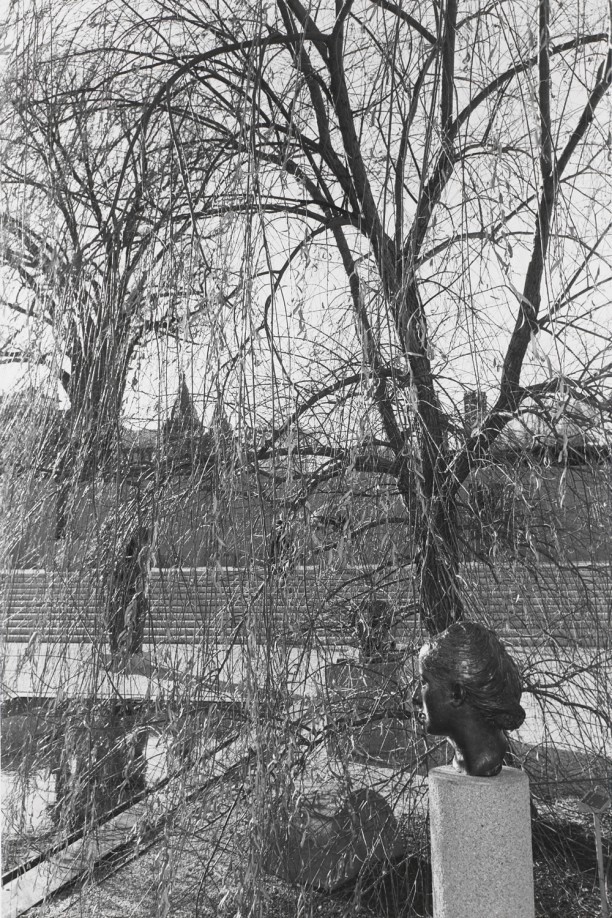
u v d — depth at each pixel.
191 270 3.20
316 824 3.61
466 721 2.93
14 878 4.10
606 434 3.52
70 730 3.61
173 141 3.52
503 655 2.98
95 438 3.58
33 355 3.83
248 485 3.08
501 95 3.63
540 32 3.60
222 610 3.20
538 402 3.65
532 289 3.89
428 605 3.69
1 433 3.86
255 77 3.37
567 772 4.10
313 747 3.62
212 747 3.30
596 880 4.04
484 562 3.89
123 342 3.45
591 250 3.52
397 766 3.81
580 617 3.86
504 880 2.80
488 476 3.90
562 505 3.53
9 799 3.97
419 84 3.64
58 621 3.68
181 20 4.17
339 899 3.75
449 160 3.44
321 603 3.53
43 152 3.85
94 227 3.95
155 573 3.33
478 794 2.81
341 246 4.31
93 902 3.76
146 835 3.48
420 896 3.90
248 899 3.04
